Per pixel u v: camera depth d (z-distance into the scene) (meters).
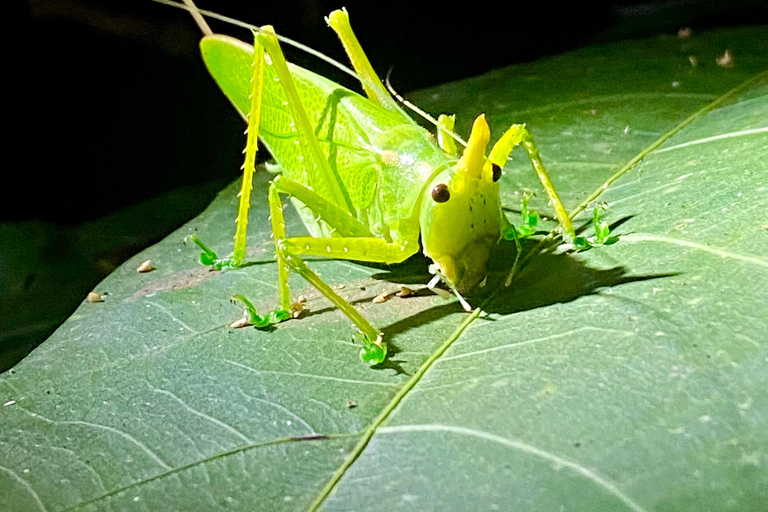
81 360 0.22
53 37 0.32
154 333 0.22
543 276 0.22
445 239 0.21
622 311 0.20
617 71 0.27
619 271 0.21
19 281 0.26
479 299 0.21
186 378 0.21
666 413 0.19
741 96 0.25
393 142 0.22
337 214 0.22
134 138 0.34
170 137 0.34
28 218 0.33
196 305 0.23
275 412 0.20
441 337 0.21
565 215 0.22
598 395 0.19
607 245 0.22
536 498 0.19
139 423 0.21
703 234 0.21
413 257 0.23
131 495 0.20
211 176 0.34
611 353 0.20
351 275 0.23
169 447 0.20
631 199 0.23
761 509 0.18
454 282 0.21
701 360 0.19
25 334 0.25
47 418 0.21
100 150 0.34
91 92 0.33
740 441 0.19
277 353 0.21
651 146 0.24
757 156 0.22
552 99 0.27
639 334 0.20
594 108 0.26
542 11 0.36
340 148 0.23
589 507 0.18
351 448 0.20
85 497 0.20
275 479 0.19
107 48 0.33
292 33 0.35
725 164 0.23
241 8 0.34
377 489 0.19
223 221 0.26
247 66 0.24
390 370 0.21
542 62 0.31
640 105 0.25
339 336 0.21
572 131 0.25
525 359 0.20
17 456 0.20
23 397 0.22
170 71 0.34
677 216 0.22
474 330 0.21
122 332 0.23
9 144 0.32
